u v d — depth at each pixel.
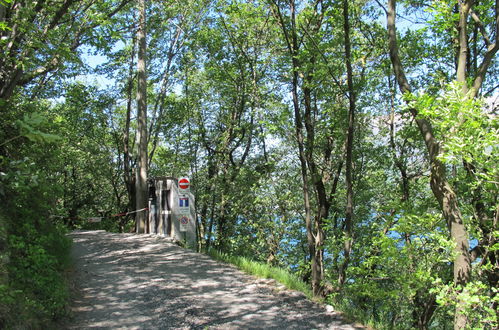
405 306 8.30
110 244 11.42
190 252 10.81
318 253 10.30
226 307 6.59
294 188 15.12
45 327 4.72
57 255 7.23
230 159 18.31
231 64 16.98
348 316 6.68
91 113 21.70
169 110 21.47
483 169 5.88
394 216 8.45
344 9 9.24
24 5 7.52
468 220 6.66
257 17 12.80
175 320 5.80
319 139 12.52
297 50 10.00
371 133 13.35
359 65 12.31
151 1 16.28
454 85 5.44
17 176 4.65
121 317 5.75
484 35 7.92
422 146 11.98
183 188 13.11
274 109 12.34
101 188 26.58
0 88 7.61
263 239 15.48
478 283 5.61
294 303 7.09
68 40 9.27
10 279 4.82
